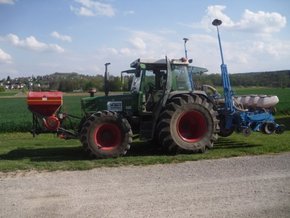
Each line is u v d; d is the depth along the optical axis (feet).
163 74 34.86
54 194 21.29
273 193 20.61
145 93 34.42
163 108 33.83
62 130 34.22
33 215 17.90
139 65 34.27
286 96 132.57
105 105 34.73
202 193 20.83
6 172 27.09
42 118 34.04
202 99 33.68
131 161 29.86
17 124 58.23
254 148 34.19
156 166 28.30
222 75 36.70
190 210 18.16
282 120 62.75
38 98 33.68
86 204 19.35
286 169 26.05
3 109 108.27
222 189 21.52
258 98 37.81
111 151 31.71
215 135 33.76
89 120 31.76
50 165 28.89
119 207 18.79
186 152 33.09
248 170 25.94
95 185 23.06
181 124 33.63
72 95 191.11
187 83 35.17
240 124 36.58
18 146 39.70
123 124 32.12
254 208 18.29
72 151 35.94
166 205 18.93
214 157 30.96
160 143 33.76
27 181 24.40
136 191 21.49
